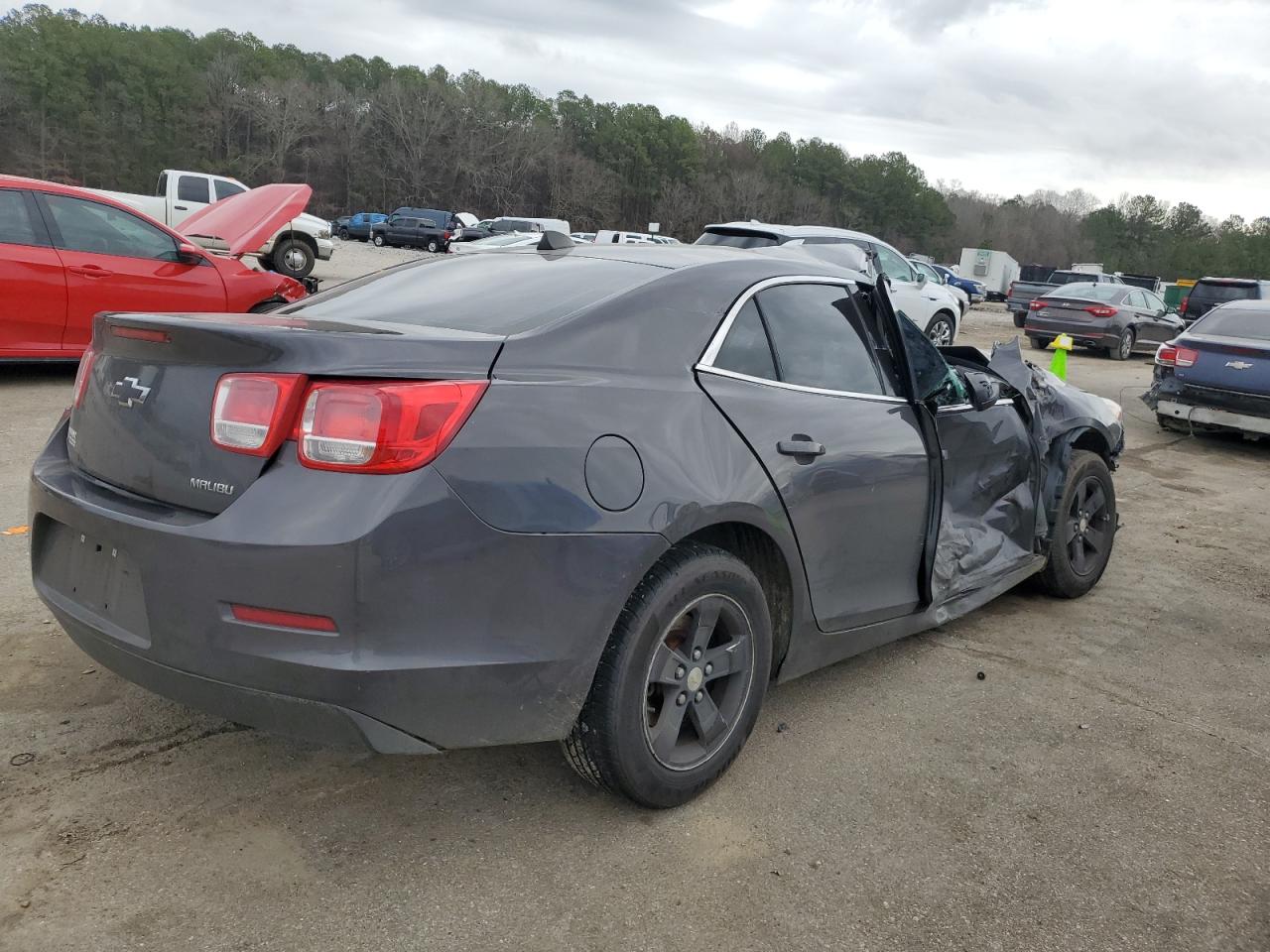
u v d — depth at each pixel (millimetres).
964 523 4012
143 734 2951
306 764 2854
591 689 2461
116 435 2461
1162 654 4172
